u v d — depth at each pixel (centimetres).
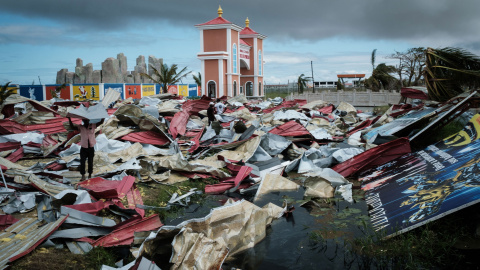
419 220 591
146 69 6241
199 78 5362
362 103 3872
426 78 1842
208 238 500
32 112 1380
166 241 511
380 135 1202
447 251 540
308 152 1165
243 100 2836
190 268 459
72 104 1834
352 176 1001
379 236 595
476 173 638
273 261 543
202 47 4100
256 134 1344
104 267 454
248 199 838
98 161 962
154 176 926
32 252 498
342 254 562
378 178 915
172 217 720
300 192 885
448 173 720
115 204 684
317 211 752
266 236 631
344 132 1775
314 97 4019
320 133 1505
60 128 1389
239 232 580
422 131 1135
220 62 3981
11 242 512
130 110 1255
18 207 643
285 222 694
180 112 1611
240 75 4788
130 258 524
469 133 865
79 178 866
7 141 1173
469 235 588
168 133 1376
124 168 902
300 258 551
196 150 1253
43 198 659
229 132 1387
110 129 1203
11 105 1520
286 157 1241
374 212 715
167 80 3975
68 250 528
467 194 577
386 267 521
